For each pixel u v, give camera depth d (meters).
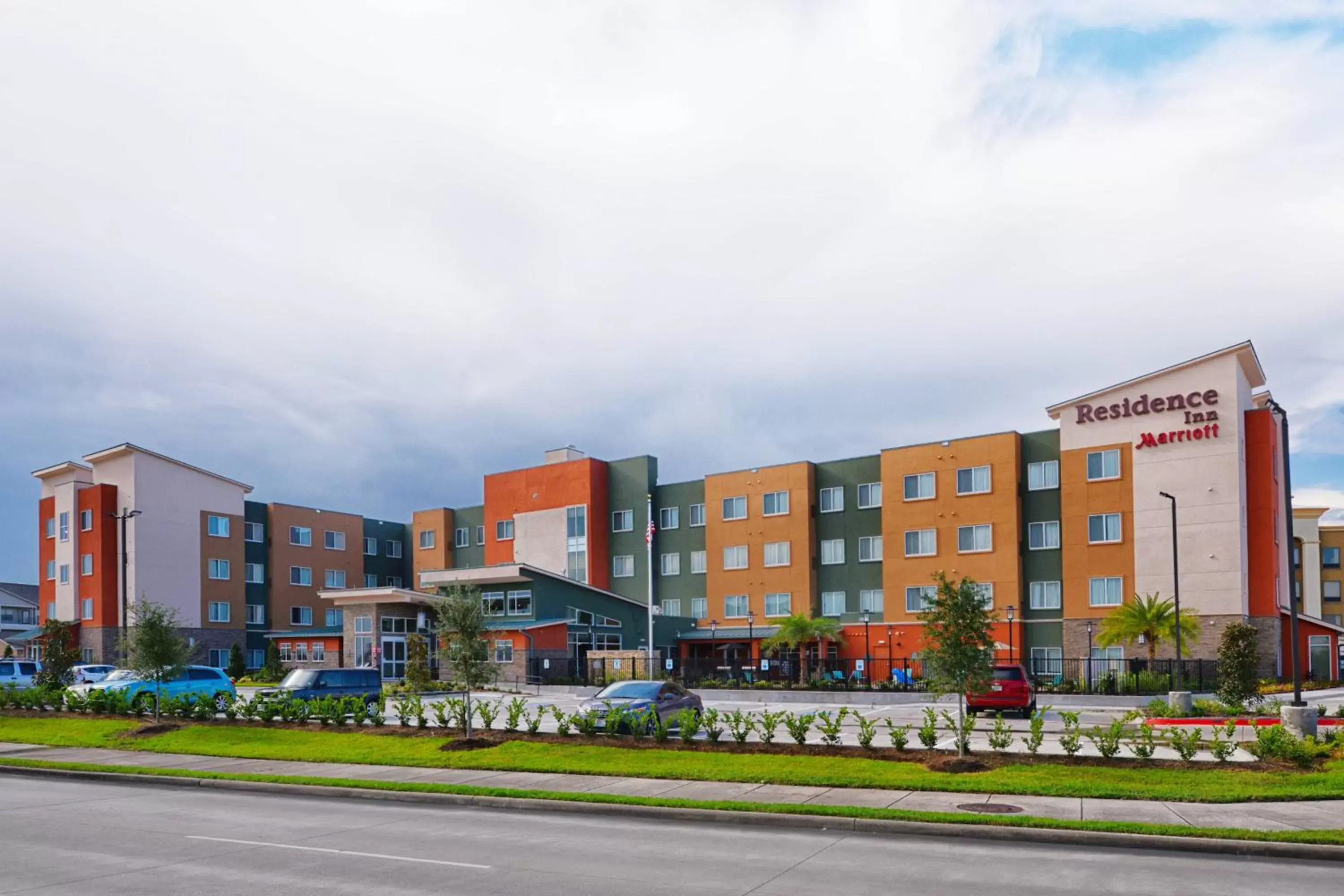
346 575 83.25
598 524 70.81
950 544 56.81
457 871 11.54
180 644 31.14
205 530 72.44
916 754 19.75
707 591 66.69
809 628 52.03
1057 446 54.88
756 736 24.77
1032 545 55.00
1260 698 30.92
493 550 75.31
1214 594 48.09
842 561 62.12
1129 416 51.34
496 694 48.16
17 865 12.09
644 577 69.12
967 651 19.23
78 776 21.77
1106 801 15.62
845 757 19.91
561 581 60.19
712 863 11.98
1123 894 10.41
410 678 48.53
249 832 14.44
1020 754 19.31
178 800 18.08
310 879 11.18
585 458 71.38
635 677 49.22
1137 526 50.44
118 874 11.53
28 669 47.19
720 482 66.81
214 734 26.69
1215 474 48.69
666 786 17.73
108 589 67.50
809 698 41.38
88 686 40.19
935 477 57.81
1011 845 13.17
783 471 64.25
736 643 64.38
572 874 11.35
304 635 70.25
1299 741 19.27
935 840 13.62
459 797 17.27
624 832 14.27
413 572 84.31
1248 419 50.06
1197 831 13.07
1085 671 50.28
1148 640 44.78
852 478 62.44
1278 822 13.83
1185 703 29.42
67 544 70.19
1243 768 17.89
